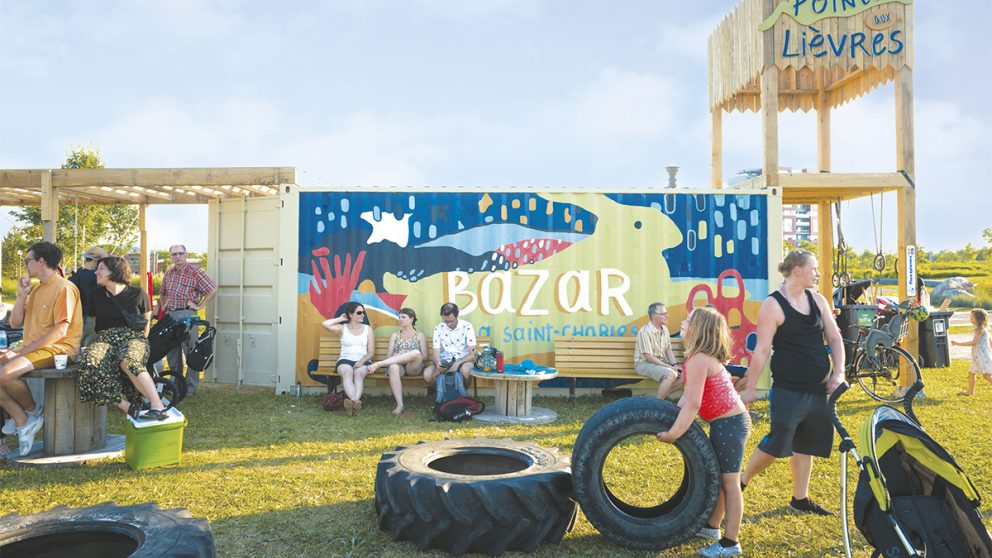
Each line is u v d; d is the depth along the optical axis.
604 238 8.80
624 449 5.64
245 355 9.45
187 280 8.67
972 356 8.48
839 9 8.84
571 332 8.73
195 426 6.66
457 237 8.76
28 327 5.25
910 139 8.89
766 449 3.99
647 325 8.12
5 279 21.09
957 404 7.83
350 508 4.22
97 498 4.39
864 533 3.01
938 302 26.47
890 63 8.89
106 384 5.12
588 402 8.34
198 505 4.27
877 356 8.56
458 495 3.51
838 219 10.70
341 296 8.69
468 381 7.95
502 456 4.28
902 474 3.03
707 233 8.84
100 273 5.30
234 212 9.66
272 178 8.69
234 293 9.59
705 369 3.47
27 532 2.68
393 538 3.70
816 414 3.88
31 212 19.47
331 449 5.76
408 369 7.97
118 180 8.77
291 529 3.87
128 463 5.16
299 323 8.68
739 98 10.69
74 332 5.27
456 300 8.73
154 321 9.16
